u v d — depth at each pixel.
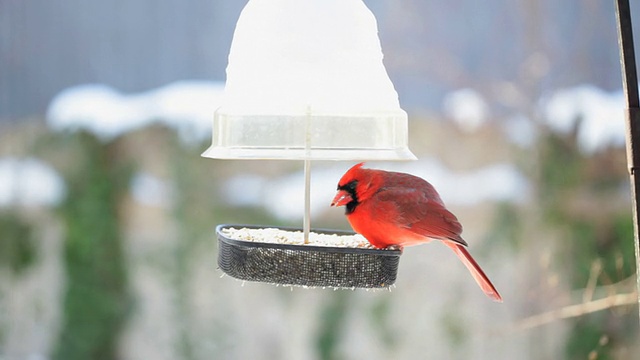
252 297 11.49
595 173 11.91
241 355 11.43
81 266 11.59
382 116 5.44
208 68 13.69
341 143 5.37
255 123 5.38
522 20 13.66
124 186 11.70
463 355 11.46
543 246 11.69
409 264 11.60
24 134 12.14
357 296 11.45
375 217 5.69
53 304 11.60
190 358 11.41
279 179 11.92
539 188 12.02
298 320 11.46
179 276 11.50
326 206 11.70
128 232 11.63
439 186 12.27
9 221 11.73
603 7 13.56
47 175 11.88
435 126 12.94
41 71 13.36
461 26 13.82
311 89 5.31
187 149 11.78
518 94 13.34
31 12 13.40
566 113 12.55
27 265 11.68
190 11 13.73
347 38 5.39
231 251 5.73
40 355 11.55
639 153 4.36
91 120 12.00
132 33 13.60
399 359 11.45
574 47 13.55
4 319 11.61
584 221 11.70
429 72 13.73
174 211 11.62
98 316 11.50
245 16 5.58
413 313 11.50
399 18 13.84
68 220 11.65
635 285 10.64
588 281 11.03
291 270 5.54
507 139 12.66
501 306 11.55
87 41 13.50
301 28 5.35
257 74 5.39
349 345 11.41
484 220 12.02
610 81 13.50
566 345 11.30
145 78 13.58
